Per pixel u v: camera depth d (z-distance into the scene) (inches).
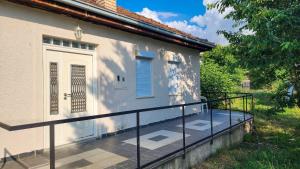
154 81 318.0
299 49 176.2
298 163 223.3
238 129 299.1
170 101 345.4
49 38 207.2
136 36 288.5
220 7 247.6
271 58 213.0
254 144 295.7
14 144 177.0
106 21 236.1
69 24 217.0
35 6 187.6
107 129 249.8
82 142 223.5
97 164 164.4
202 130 266.1
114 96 257.4
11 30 177.9
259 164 213.5
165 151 191.5
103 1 261.0
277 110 256.7
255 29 190.2
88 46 238.7
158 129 277.6
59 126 210.1
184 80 376.5
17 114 180.1
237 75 636.1
